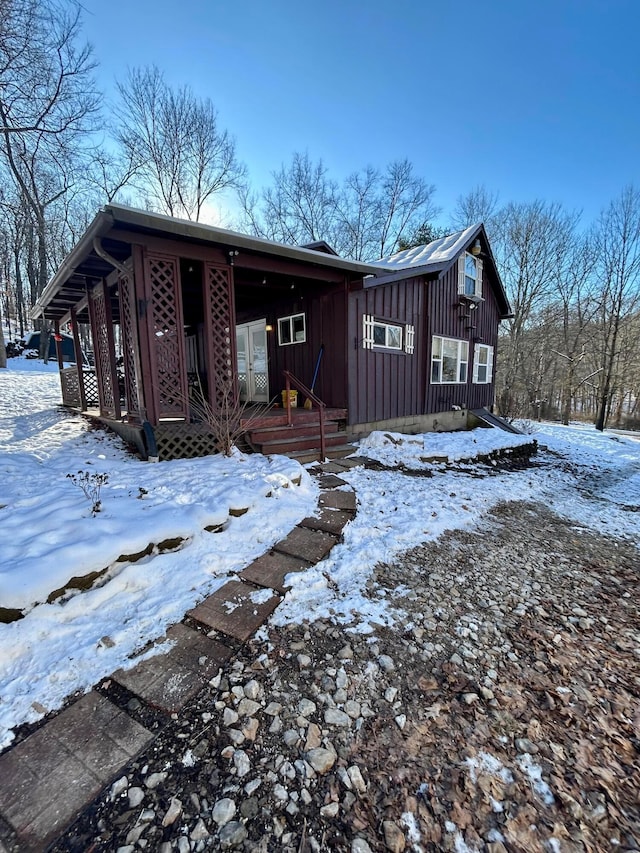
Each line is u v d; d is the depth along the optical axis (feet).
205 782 4.84
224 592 8.59
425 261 29.58
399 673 6.69
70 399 29.17
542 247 68.69
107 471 14.12
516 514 15.11
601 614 8.86
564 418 70.49
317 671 6.66
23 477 13.38
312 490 14.80
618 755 5.35
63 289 23.70
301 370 25.53
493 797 4.74
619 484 21.26
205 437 17.26
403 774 4.99
